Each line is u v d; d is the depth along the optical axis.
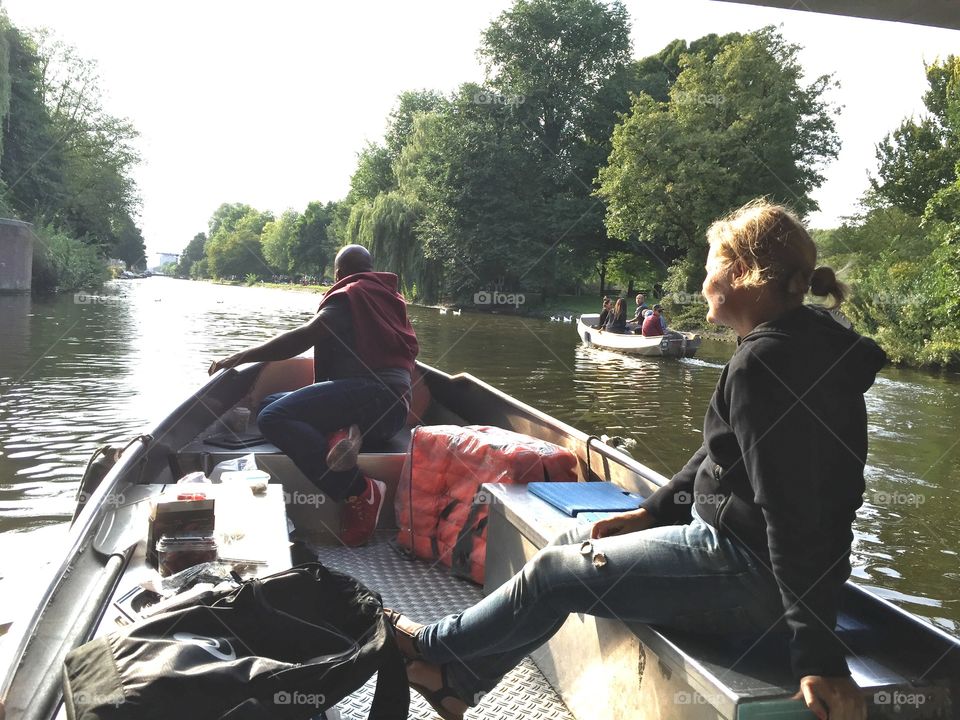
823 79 33.56
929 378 18.55
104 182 43.06
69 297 34.62
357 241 47.06
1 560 4.51
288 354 3.74
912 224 31.20
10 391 9.96
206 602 1.72
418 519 3.41
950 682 1.55
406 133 66.81
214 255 121.44
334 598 1.85
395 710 1.74
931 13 2.15
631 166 33.44
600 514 2.55
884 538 6.29
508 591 1.94
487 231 43.41
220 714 1.41
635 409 11.37
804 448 1.49
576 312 40.03
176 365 12.98
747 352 1.57
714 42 48.53
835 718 1.42
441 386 5.29
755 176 32.50
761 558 1.66
